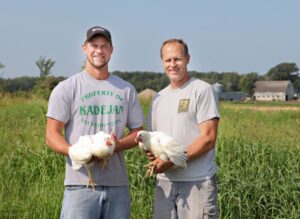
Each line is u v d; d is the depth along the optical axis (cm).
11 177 518
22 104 1399
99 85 316
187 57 340
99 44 313
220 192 473
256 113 1608
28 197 457
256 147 565
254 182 475
